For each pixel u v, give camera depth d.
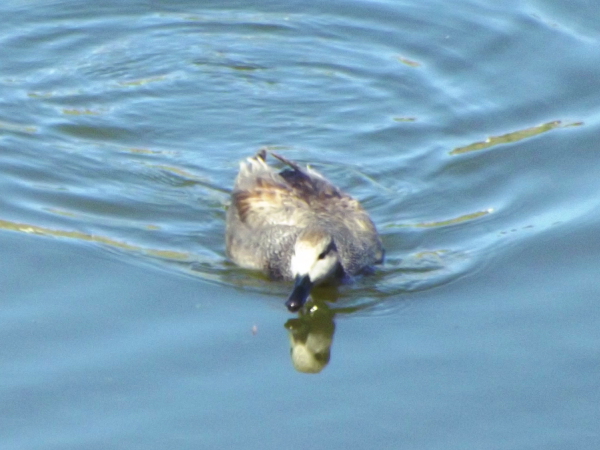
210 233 17.53
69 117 20.42
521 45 23.03
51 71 22.05
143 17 24.20
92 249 16.56
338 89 21.89
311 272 15.58
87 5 24.27
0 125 19.91
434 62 22.67
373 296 15.95
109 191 18.28
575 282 15.98
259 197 17.45
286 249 16.42
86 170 18.83
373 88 21.91
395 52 23.12
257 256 16.64
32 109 20.58
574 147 19.62
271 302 15.77
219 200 18.38
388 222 17.89
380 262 16.86
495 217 17.84
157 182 18.69
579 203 18.00
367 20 24.20
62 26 23.61
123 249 16.70
